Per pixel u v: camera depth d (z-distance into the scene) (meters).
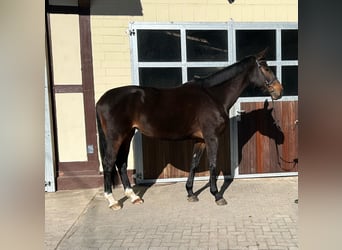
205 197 3.94
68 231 3.01
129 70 4.49
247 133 4.64
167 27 4.49
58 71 4.39
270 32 4.63
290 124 4.68
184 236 2.84
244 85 3.75
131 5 4.43
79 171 4.50
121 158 3.81
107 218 3.33
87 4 4.30
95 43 4.42
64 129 4.46
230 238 2.77
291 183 4.44
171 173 4.61
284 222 3.09
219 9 4.55
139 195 4.09
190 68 4.57
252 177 4.69
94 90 4.46
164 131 3.62
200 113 3.58
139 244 2.71
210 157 3.62
